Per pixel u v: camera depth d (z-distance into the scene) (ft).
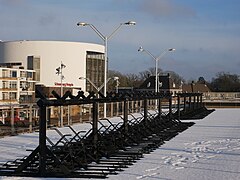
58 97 36.11
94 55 372.17
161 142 59.47
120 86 390.01
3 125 80.74
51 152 35.53
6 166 38.04
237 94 382.42
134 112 132.87
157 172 36.52
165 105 199.62
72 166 37.52
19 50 342.03
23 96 271.49
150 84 352.08
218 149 52.85
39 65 338.54
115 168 38.32
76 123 91.91
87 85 358.64
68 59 345.10
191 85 407.44
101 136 48.44
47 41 339.98
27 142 57.21
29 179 33.55
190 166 39.78
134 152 49.03
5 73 255.91
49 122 83.20
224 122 104.63
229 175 35.12
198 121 108.47
